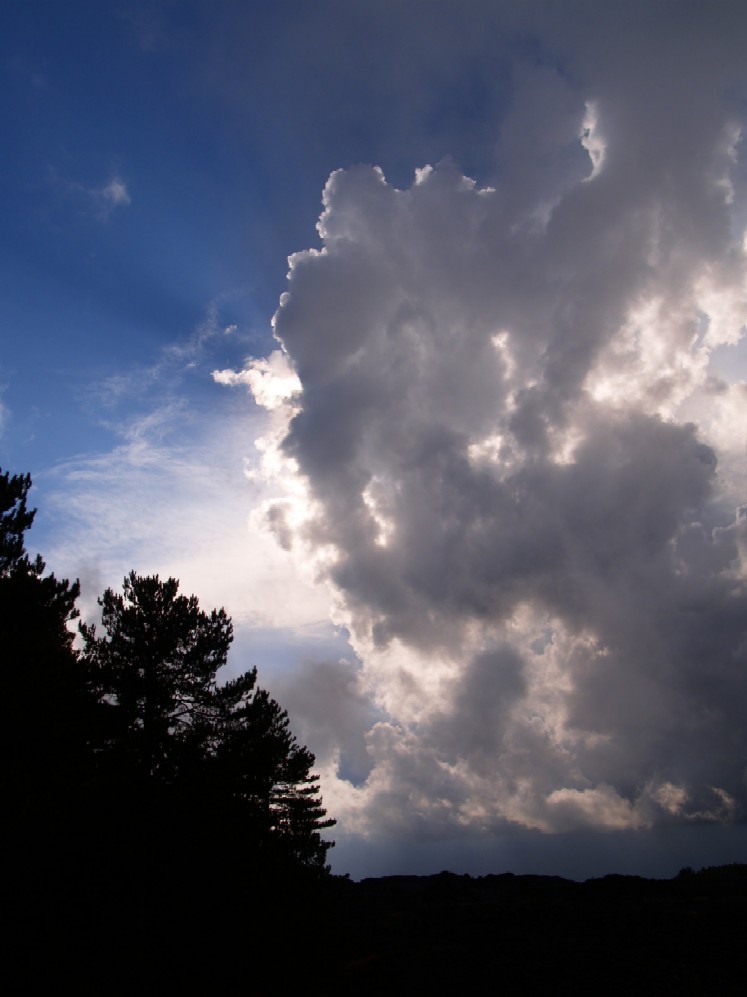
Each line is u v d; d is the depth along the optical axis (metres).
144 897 13.13
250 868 15.12
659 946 16.62
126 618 22.00
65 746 14.37
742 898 21.53
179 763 17.89
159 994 11.95
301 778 23.83
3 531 19.36
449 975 15.27
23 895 11.76
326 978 14.81
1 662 14.59
